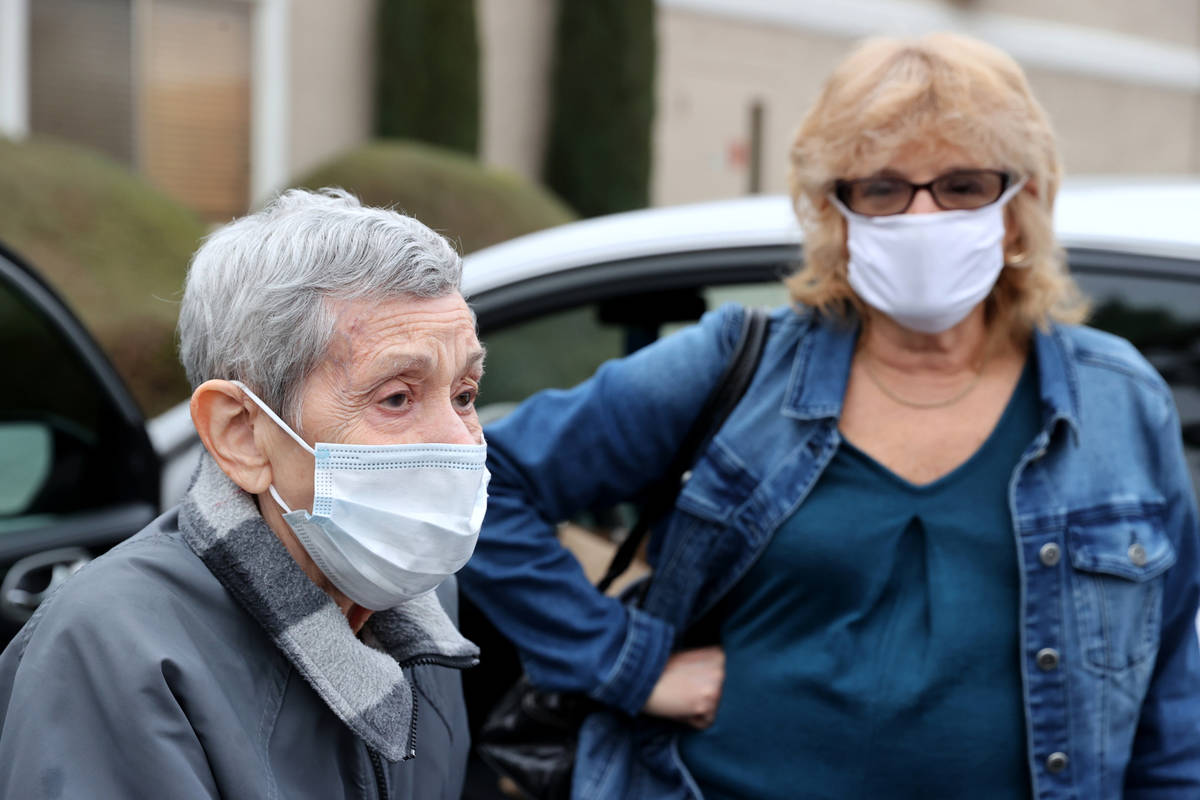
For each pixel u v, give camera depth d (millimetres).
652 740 1763
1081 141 15750
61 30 8891
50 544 2406
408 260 1145
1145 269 2176
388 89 10000
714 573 1718
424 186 7051
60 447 2596
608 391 1734
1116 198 2334
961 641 1584
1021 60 14945
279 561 1155
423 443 1165
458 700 1438
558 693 1843
